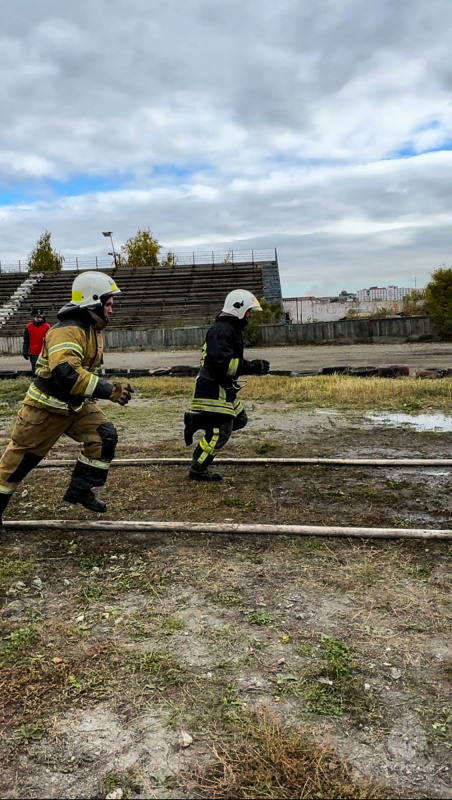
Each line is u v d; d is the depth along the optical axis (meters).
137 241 53.00
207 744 2.13
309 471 5.79
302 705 2.32
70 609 3.12
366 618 2.95
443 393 10.42
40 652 2.71
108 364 21.02
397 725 2.21
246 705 2.33
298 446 7.00
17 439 3.92
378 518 4.46
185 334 27.78
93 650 2.71
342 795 1.91
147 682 2.48
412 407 9.45
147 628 2.90
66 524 4.20
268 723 2.22
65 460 6.40
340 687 2.42
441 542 3.87
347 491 5.12
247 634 2.83
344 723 2.22
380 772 2.00
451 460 5.68
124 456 6.62
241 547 3.87
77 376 3.57
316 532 3.99
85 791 1.95
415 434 7.54
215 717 2.26
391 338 25.86
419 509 4.66
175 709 2.31
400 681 2.46
